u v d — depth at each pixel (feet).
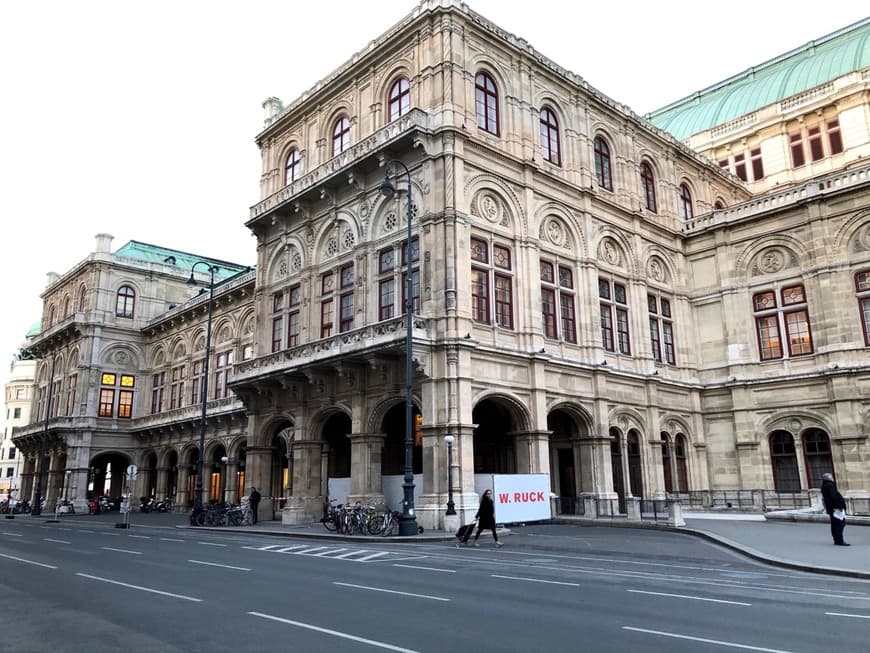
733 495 116.67
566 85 113.80
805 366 113.70
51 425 183.93
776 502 111.45
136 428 184.44
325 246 109.70
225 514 105.19
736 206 126.62
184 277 206.39
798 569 46.96
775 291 119.55
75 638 26.78
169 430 173.88
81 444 178.29
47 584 41.39
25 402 348.59
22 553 61.93
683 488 118.93
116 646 25.45
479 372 88.22
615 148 122.31
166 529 103.09
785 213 119.75
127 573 46.62
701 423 124.06
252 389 113.09
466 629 28.09
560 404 98.73
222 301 163.53
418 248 92.48
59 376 199.52
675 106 198.70
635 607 32.96
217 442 156.35
